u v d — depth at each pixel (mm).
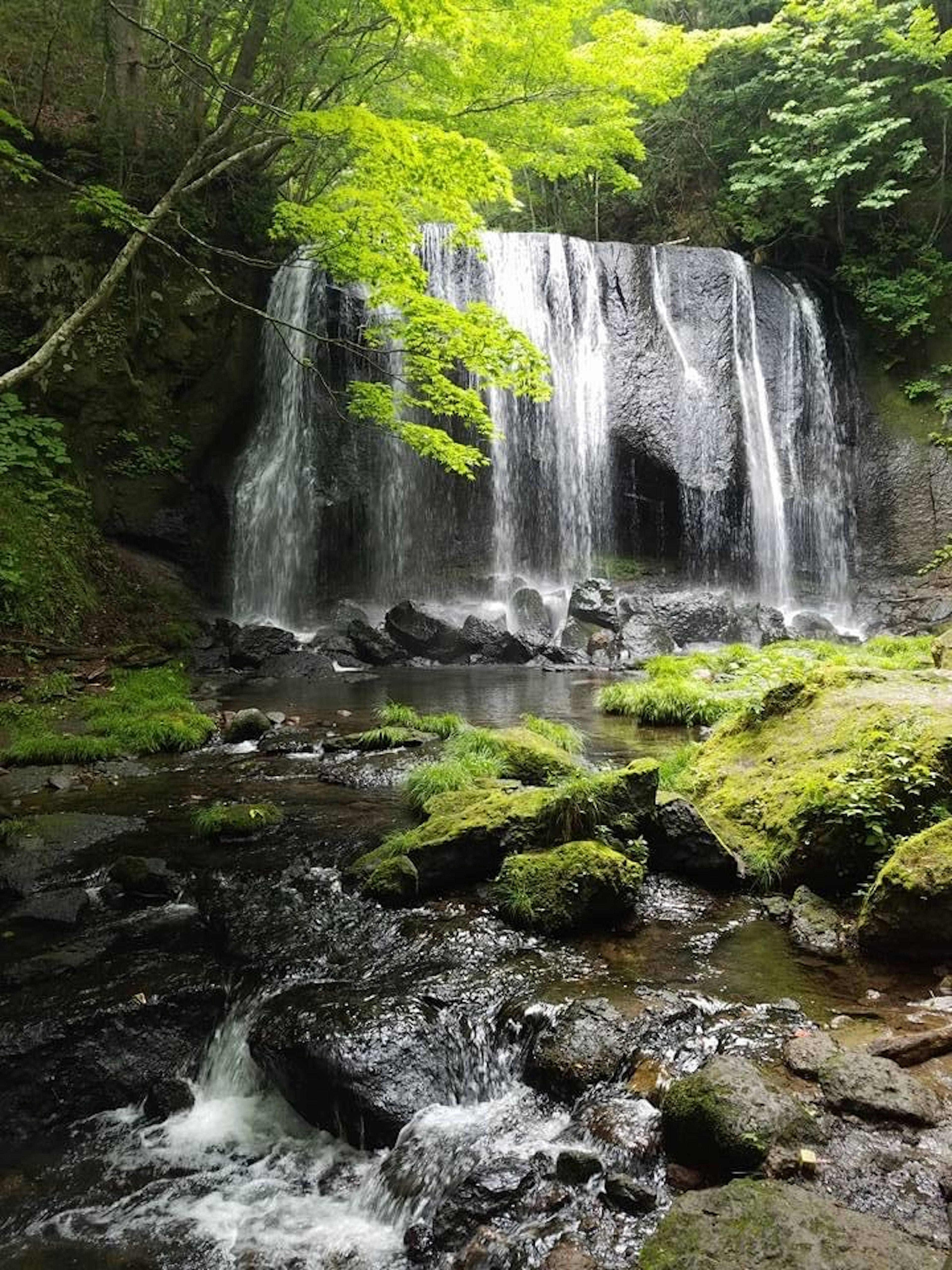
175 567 17859
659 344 20938
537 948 4711
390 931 4973
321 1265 3162
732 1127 2938
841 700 6242
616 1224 2834
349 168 15648
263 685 13734
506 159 17484
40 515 15156
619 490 20516
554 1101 3594
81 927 5258
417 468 20047
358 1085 3762
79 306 16375
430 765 7523
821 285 23141
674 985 4227
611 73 15250
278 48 15234
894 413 21781
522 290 20344
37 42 16422
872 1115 3061
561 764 7562
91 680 12375
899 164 21078
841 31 20359
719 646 17062
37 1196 3676
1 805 7293
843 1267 2322
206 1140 3988
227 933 5070
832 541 21547
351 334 19422
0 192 16125
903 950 4379
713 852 5449
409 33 13828
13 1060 4129
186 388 18422
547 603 19109
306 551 19234
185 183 12430
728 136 24078
